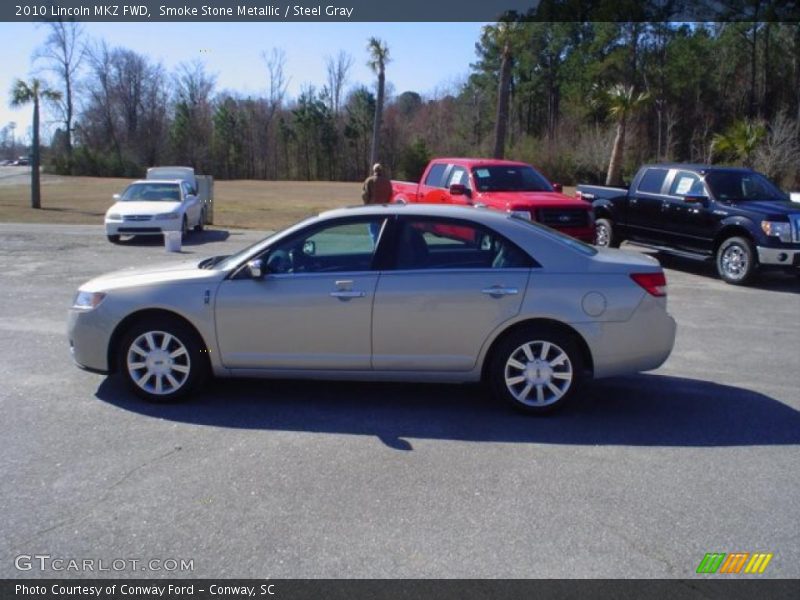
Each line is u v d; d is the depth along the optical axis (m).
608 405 5.96
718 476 4.58
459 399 6.04
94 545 3.67
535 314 5.50
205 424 5.36
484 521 3.95
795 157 37.50
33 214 26.30
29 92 28.58
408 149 71.81
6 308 9.27
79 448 4.88
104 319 5.72
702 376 6.86
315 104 84.31
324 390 6.21
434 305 5.52
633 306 5.55
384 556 3.60
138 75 80.75
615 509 4.11
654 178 14.00
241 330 5.64
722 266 12.44
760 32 50.88
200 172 83.31
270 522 3.91
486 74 69.75
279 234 5.78
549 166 51.88
